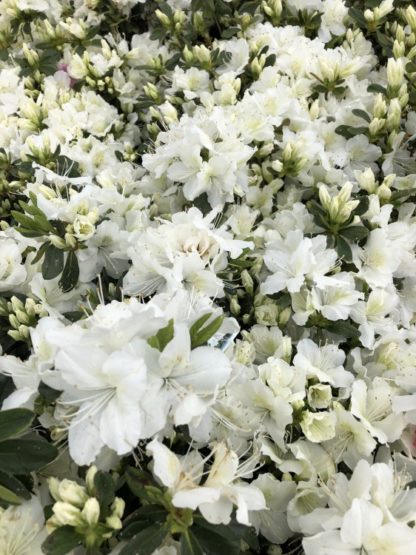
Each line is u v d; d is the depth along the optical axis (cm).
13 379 31
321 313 38
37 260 38
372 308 39
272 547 32
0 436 26
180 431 31
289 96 50
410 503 29
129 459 30
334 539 27
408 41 58
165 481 25
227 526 27
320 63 52
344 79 53
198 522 27
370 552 27
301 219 43
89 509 24
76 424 26
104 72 59
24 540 27
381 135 49
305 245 37
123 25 69
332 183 47
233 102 51
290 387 34
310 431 33
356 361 38
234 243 37
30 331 33
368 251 41
